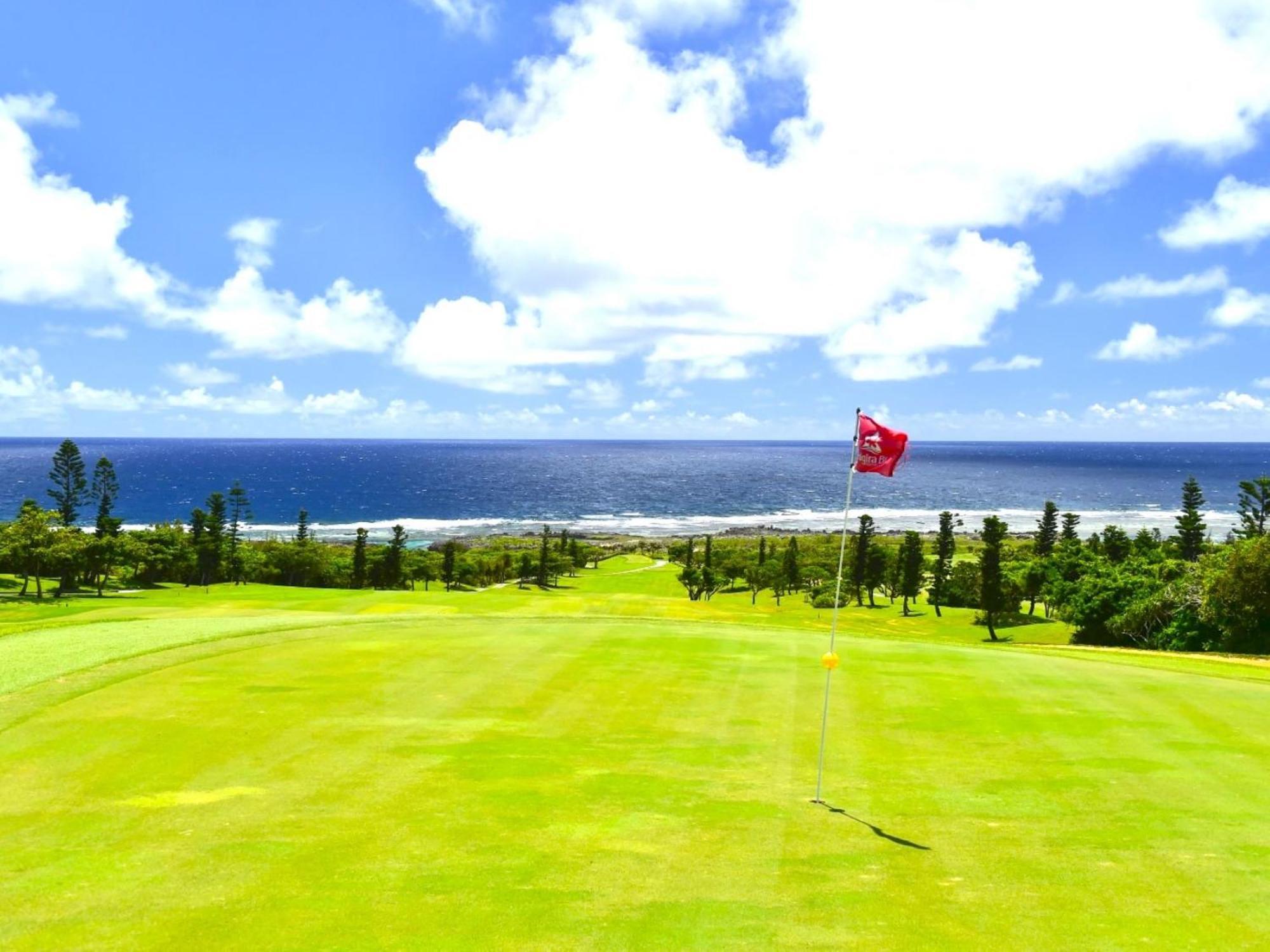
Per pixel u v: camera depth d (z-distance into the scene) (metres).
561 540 169.00
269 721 18.70
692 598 109.56
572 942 9.79
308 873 11.61
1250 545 46.81
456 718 19.33
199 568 111.44
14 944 9.70
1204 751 17.61
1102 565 74.19
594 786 15.32
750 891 11.22
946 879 11.66
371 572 121.38
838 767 16.64
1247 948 9.79
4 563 82.44
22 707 19.22
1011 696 22.14
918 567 91.81
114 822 13.35
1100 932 10.16
